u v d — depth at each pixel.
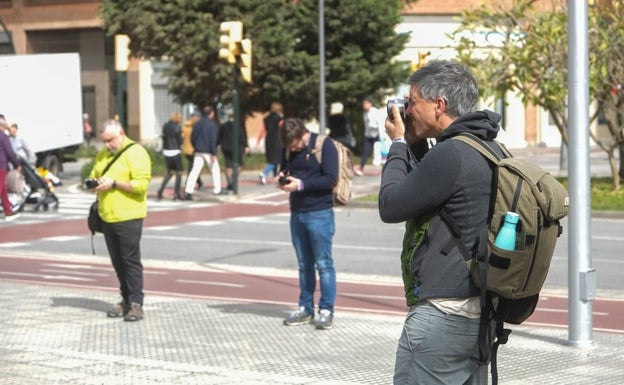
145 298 21.16
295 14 65.50
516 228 7.27
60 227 36.59
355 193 47.34
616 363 14.76
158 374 14.18
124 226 18.27
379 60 66.94
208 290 22.69
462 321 7.48
